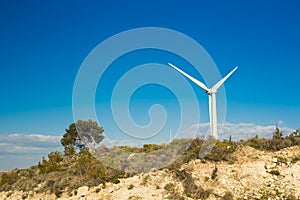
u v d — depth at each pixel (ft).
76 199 90.89
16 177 121.49
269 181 83.66
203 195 80.38
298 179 83.05
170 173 90.48
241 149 98.48
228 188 82.07
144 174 92.38
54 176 110.01
